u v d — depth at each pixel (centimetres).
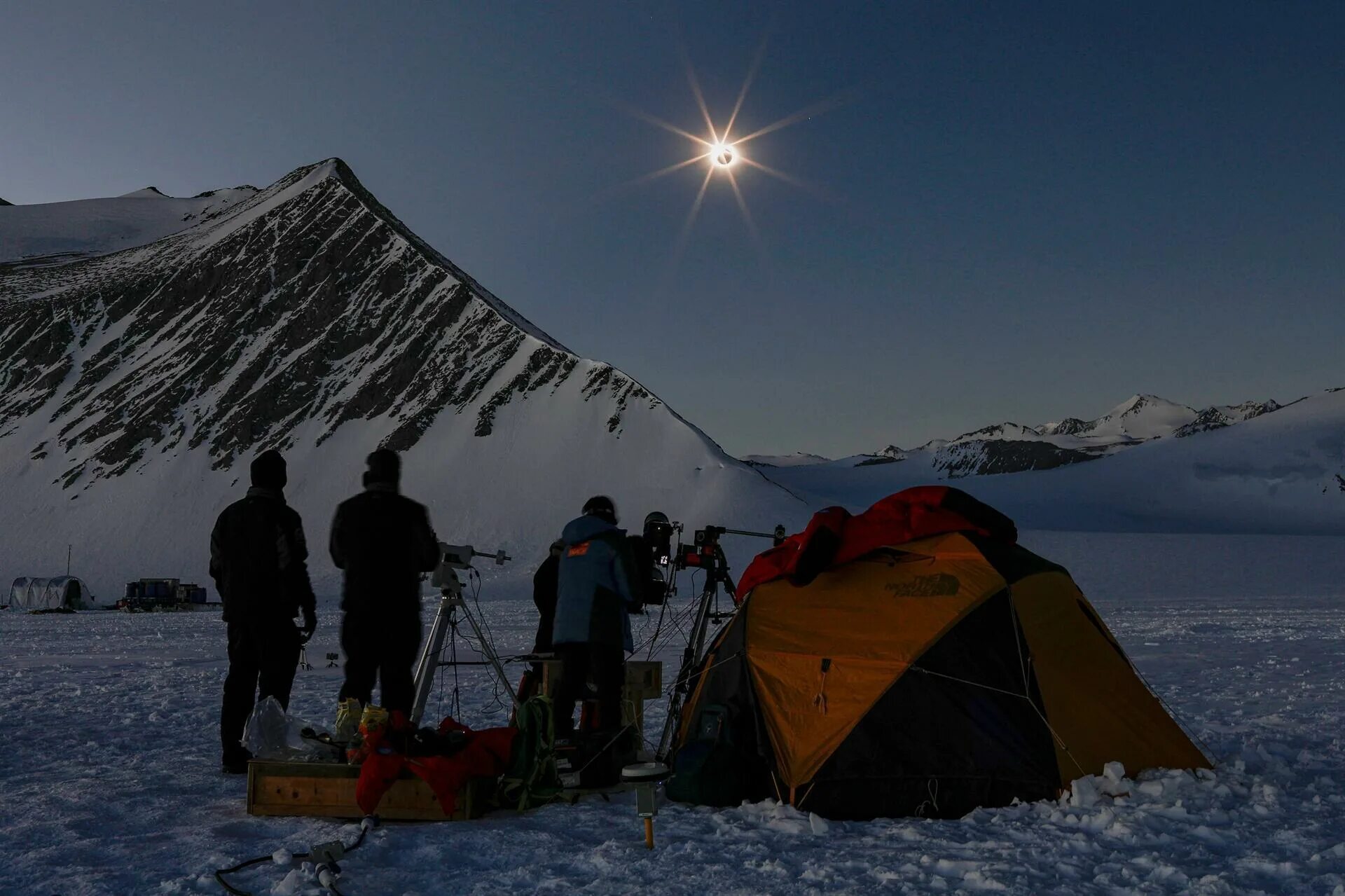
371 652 713
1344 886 421
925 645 638
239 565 751
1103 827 538
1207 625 2733
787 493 11519
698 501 11075
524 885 451
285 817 597
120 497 11850
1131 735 648
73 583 7325
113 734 952
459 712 1055
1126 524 19175
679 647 2100
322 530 11094
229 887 444
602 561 707
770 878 455
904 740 612
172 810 612
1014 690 625
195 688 1430
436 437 12788
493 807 627
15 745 877
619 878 459
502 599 7094
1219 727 902
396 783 589
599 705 696
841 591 698
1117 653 709
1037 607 666
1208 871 456
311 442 12812
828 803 602
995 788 599
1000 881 438
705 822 576
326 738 660
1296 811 572
